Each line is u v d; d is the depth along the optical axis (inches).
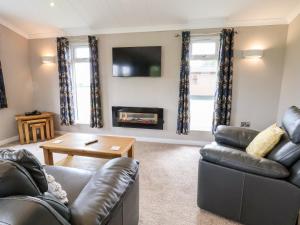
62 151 102.1
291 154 62.5
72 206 41.9
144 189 92.7
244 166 64.8
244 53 133.8
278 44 131.6
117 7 127.3
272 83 136.5
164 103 155.9
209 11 126.1
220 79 138.2
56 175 67.6
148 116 159.8
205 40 143.5
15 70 165.0
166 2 119.9
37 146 150.4
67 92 169.0
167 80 152.3
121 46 155.5
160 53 147.8
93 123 167.6
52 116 170.6
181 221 72.4
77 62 170.4
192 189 93.0
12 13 138.6
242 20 132.9
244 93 141.3
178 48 146.2
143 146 150.4
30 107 180.1
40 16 141.6
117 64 155.6
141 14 133.5
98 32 157.2
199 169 74.6
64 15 139.1
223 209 71.7
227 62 135.9
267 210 63.6
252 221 66.8
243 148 94.1
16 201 30.6
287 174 60.2
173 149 144.1
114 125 167.5
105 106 167.6
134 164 61.9
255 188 64.1
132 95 160.9
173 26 143.9
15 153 38.3
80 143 105.9
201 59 146.3
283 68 132.6
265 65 135.6
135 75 154.0
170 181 100.0
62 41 162.7
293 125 69.3
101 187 47.7
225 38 133.5
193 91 152.0
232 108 144.4
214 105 143.9
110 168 56.7
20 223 27.3
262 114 141.2
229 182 68.4
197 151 140.2
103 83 164.2
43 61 168.2
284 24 129.0
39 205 31.0
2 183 31.4
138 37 151.6
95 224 37.7
